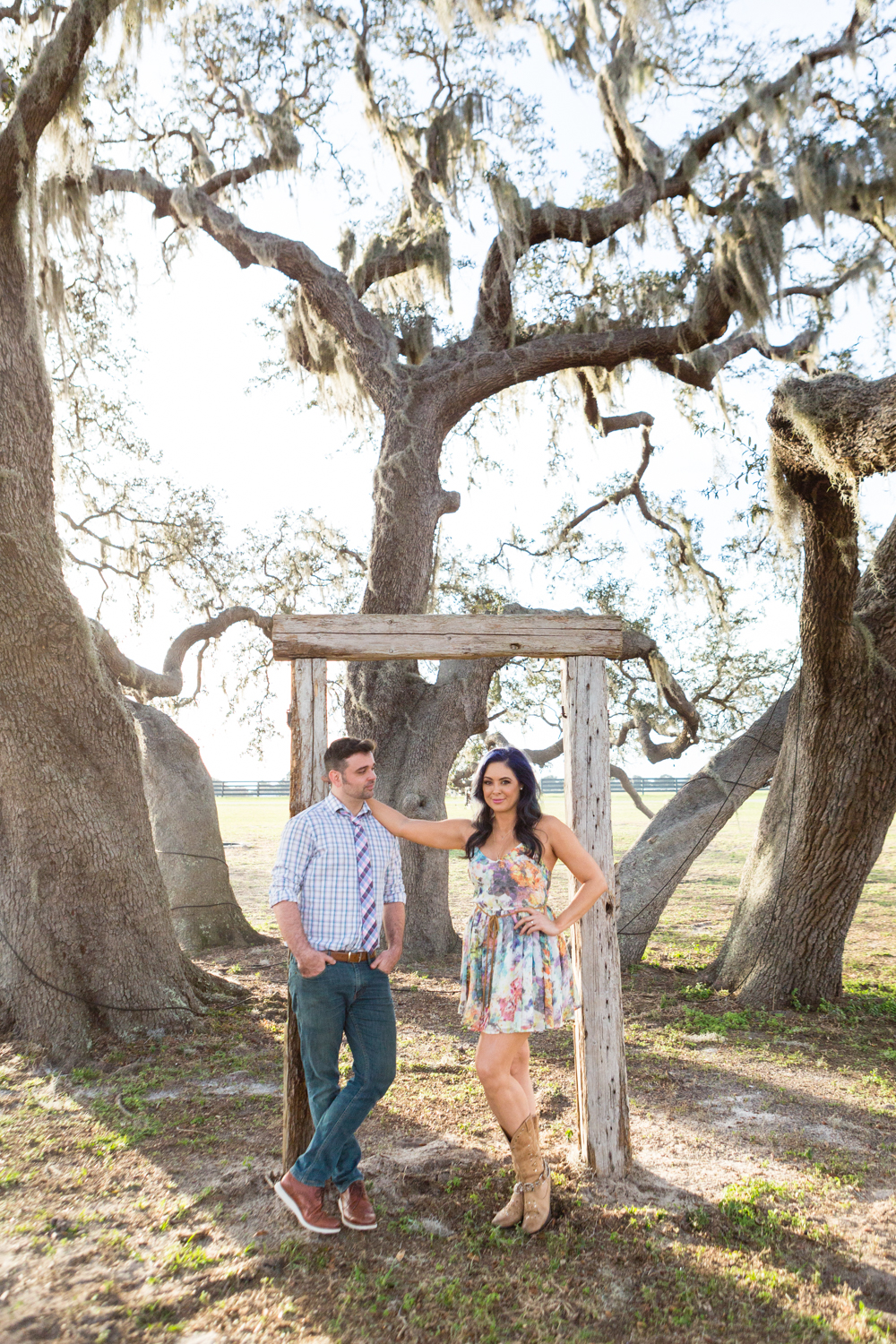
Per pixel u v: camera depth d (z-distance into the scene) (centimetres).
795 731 765
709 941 1125
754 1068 579
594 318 1090
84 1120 466
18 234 661
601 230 1048
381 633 399
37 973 608
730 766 1026
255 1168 404
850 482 599
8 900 622
